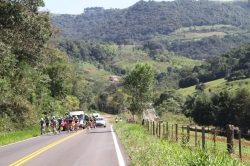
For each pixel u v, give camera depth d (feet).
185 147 48.29
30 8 119.75
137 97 197.98
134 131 91.86
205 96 246.47
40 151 57.72
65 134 112.68
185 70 631.15
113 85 593.01
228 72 500.33
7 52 111.86
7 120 131.03
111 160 45.42
